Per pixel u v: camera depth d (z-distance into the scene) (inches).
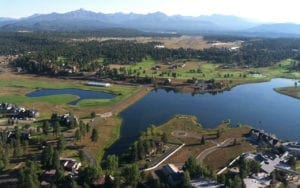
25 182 7775.6
